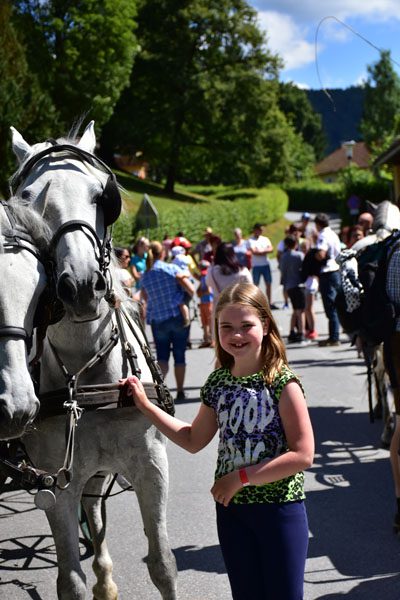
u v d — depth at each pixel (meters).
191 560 5.34
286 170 65.69
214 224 48.75
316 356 13.87
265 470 3.12
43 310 3.58
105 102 44.25
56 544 3.68
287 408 3.21
